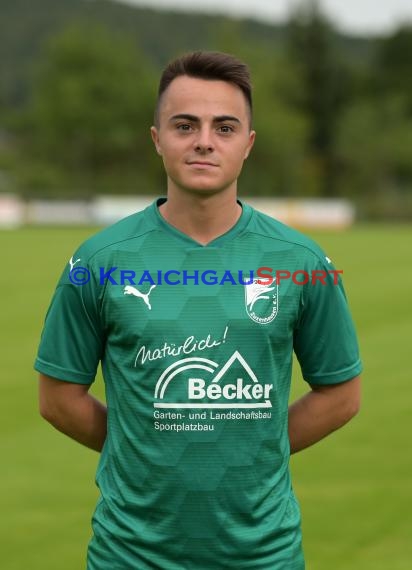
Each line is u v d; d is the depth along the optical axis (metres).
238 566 2.80
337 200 59.19
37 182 71.38
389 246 31.30
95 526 2.89
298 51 81.06
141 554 2.79
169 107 2.79
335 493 5.64
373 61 92.56
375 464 6.21
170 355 2.75
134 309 2.77
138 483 2.79
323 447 6.61
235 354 2.75
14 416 7.58
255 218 2.89
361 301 15.65
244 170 74.50
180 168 2.76
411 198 60.50
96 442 3.14
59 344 2.93
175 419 2.75
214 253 2.81
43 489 5.76
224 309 2.76
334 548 4.82
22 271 20.91
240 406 2.76
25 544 4.88
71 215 47.34
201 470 2.76
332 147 79.06
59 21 135.25
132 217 2.93
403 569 4.52
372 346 10.90
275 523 2.81
